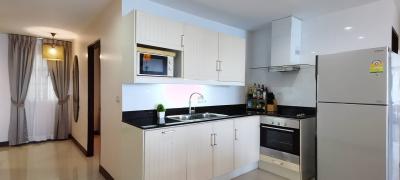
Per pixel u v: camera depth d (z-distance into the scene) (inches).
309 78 129.6
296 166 112.0
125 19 95.2
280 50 131.5
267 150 125.0
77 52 179.0
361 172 84.7
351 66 86.6
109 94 113.6
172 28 98.5
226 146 111.0
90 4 110.0
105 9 115.7
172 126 89.8
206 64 112.7
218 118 107.4
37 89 187.2
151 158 83.6
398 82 89.0
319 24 126.7
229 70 124.5
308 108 129.6
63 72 195.8
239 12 122.0
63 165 134.3
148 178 82.7
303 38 133.6
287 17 128.3
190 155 96.0
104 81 119.9
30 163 137.1
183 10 119.1
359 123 84.8
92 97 151.8
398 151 91.2
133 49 87.7
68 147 173.3
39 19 132.6
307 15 126.0
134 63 87.4
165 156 87.7
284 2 108.0
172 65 100.3
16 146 173.9
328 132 93.4
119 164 101.3
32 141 185.9
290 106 138.3
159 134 86.0
